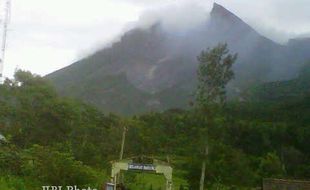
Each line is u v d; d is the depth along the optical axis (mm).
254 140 82188
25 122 60875
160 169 32250
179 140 67062
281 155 80375
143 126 76062
